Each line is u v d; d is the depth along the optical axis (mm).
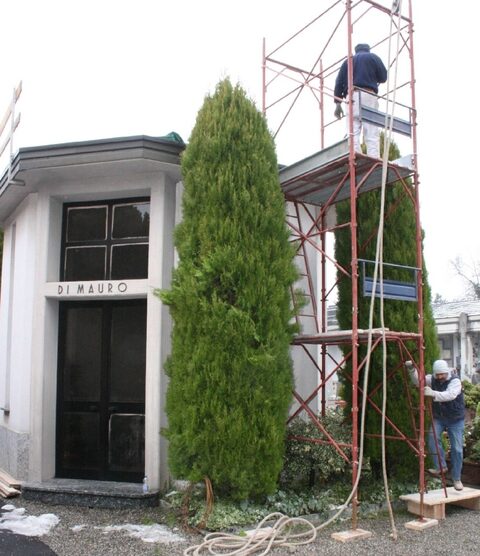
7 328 9414
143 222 7926
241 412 6062
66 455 7781
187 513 6234
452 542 5758
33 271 8180
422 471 6453
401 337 6668
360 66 7039
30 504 6992
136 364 7719
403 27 7148
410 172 7031
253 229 6445
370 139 6730
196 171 6660
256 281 6344
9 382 9031
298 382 8312
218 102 6797
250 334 6203
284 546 5570
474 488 7820
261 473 6113
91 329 7934
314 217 8781
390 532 6074
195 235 6523
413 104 6941
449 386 6996
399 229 7781
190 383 6184
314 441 6562
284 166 7656
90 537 5781
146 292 7344
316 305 8031
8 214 9688
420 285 6832
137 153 7023
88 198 8023
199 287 6270
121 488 7133
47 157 7238
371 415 7488
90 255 8039
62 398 7875
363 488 7125
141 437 7574
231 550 5414
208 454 6059
